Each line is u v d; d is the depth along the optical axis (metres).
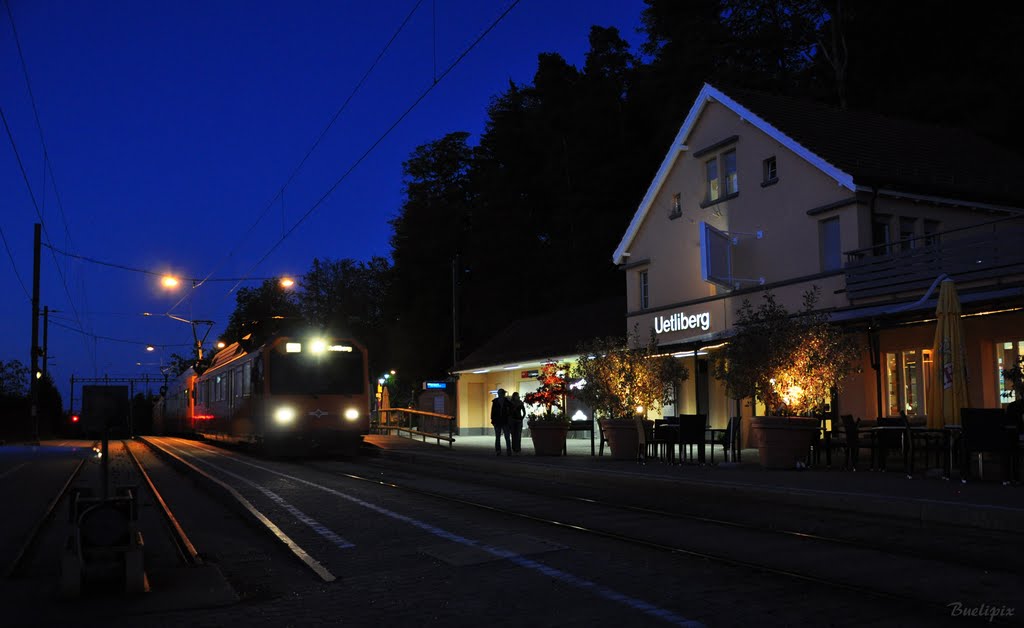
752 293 21.80
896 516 10.12
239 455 26.59
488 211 55.88
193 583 7.27
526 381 32.59
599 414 20.31
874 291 18.09
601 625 5.73
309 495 13.88
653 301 26.12
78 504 7.02
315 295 62.19
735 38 44.38
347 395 24.86
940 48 37.09
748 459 18.22
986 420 11.94
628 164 50.19
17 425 51.97
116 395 7.34
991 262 15.98
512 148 57.19
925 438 13.90
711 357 22.66
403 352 55.53
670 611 6.02
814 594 6.47
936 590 6.54
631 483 14.77
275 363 24.41
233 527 11.09
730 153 23.48
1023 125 32.75
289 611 6.42
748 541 8.84
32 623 6.09
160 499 14.20
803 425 15.19
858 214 19.36
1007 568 7.28
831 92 40.59
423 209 58.75
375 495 13.82
